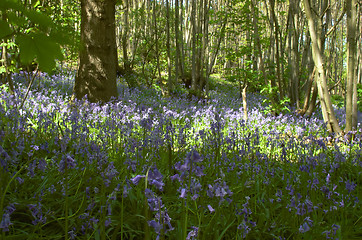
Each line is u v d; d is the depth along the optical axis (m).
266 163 3.74
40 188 2.65
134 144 3.41
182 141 4.06
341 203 2.65
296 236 2.29
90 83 7.96
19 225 2.24
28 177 2.72
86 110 6.19
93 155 3.01
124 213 2.52
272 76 10.35
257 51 10.84
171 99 12.24
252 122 7.76
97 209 2.52
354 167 4.41
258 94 17.58
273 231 2.45
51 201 2.53
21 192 2.54
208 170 3.48
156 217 1.64
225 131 6.76
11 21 0.64
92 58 7.91
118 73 16.41
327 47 22.08
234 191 3.04
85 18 7.78
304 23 13.73
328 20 9.45
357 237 2.52
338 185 3.30
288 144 4.74
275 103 9.80
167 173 3.25
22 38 0.63
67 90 9.94
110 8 7.89
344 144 5.92
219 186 1.81
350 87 6.60
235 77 11.47
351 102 6.60
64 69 12.78
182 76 18.41
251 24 10.98
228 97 15.30
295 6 11.13
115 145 4.13
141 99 10.94
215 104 12.05
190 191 1.78
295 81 11.27
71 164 1.79
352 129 6.61
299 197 2.26
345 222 2.70
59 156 3.24
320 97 7.09
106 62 8.05
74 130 3.88
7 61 5.79
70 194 2.74
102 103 8.00
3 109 4.66
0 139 2.46
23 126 3.88
